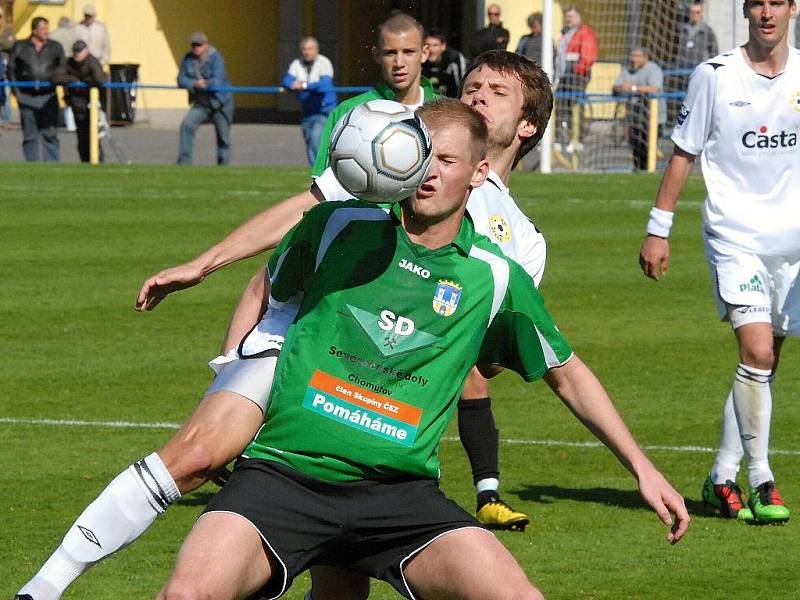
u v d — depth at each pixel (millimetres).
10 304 32594
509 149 14000
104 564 16281
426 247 11516
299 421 11383
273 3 102125
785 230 19234
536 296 11969
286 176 60625
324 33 99062
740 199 19422
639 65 64500
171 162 71062
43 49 65125
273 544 11195
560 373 12266
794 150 19297
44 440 21766
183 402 24266
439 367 11500
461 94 14141
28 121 65375
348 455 11367
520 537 17578
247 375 11508
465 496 19359
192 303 33281
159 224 45250
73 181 57219
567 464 21172
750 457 18781
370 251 11445
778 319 19516
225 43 100812
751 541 17781
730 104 19344
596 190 56375
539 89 13977
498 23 65500
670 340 29969
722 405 24781
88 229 44031
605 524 18203
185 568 10797
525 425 23453
